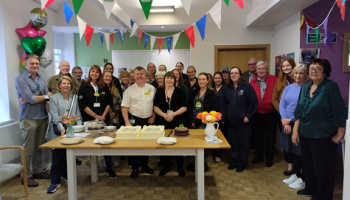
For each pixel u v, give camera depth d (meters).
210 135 2.28
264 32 4.44
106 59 6.12
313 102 2.10
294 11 3.37
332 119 2.04
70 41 6.11
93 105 2.85
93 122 2.38
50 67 4.18
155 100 2.86
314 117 2.09
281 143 2.85
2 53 3.03
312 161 2.29
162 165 3.38
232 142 3.14
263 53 4.61
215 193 2.48
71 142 2.07
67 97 2.70
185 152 2.07
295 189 2.55
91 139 2.25
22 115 2.80
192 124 2.99
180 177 2.93
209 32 4.53
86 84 2.87
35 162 2.92
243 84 3.02
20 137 3.16
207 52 4.57
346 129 1.86
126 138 2.25
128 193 2.52
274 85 3.22
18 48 3.25
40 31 3.42
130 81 3.78
